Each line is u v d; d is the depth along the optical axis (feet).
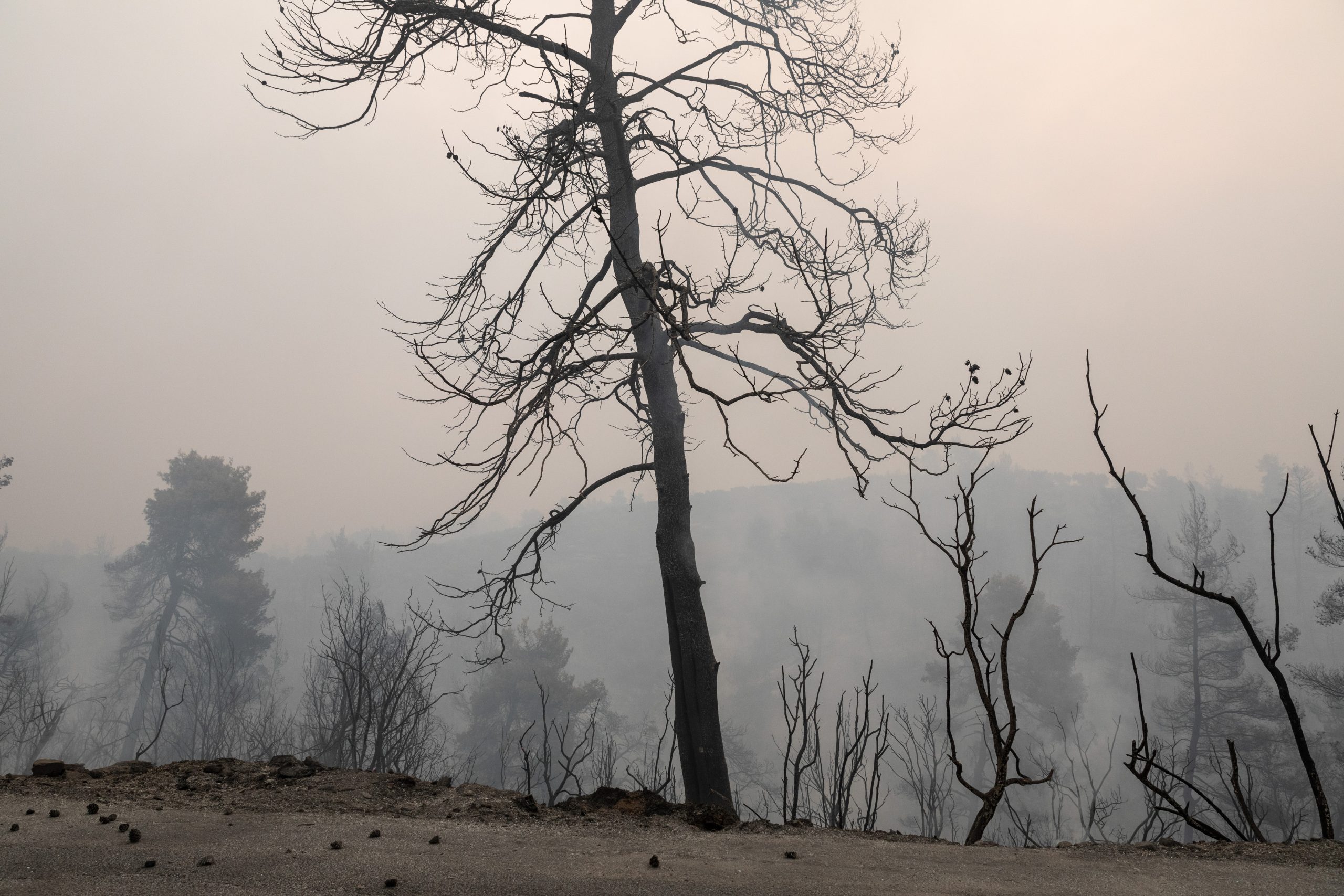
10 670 122.62
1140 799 105.50
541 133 35.53
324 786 13.56
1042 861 9.87
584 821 12.05
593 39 37.63
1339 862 9.80
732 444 23.13
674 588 32.78
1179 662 129.29
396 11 32.81
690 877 8.87
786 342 33.40
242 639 126.93
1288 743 104.88
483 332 38.70
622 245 34.76
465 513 29.96
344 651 49.19
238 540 142.51
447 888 8.41
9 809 11.72
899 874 9.11
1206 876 9.21
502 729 130.21
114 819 11.24
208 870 8.99
